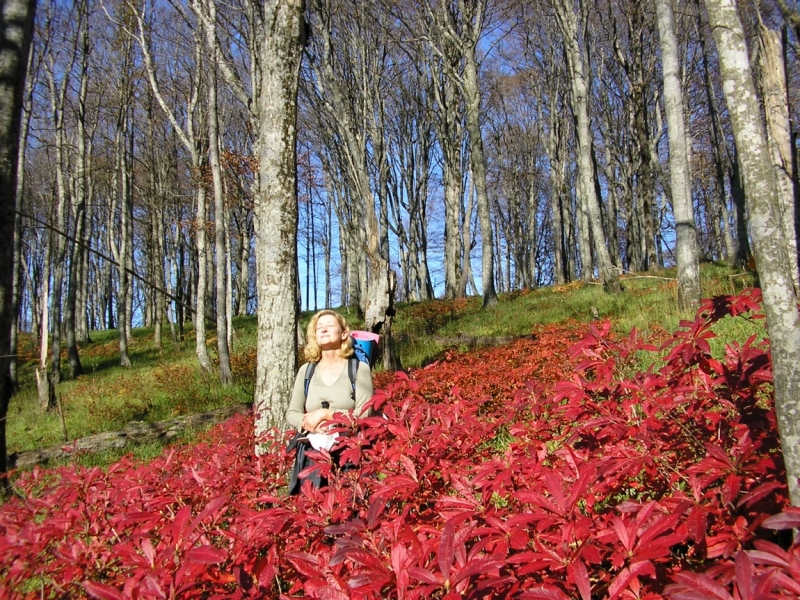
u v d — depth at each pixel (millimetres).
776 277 1613
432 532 1812
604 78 28562
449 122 24828
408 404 2572
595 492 2008
